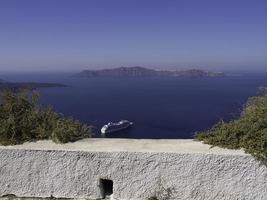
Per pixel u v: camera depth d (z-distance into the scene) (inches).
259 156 170.4
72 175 187.3
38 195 191.2
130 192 183.0
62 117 219.8
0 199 191.8
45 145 195.2
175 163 177.6
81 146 192.2
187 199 178.5
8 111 215.2
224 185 174.7
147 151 180.4
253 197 173.3
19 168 191.3
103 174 184.9
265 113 192.1
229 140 183.8
